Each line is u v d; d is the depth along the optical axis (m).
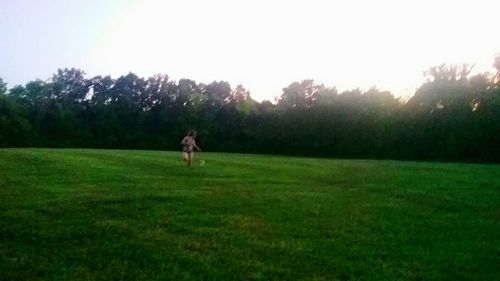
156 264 9.28
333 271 9.25
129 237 10.95
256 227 12.32
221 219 12.98
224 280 8.59
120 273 8.69
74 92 112.69
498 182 22.64
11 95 99.44
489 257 10.43
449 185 21.33
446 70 75.44
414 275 9.12
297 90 100.00
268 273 9.05
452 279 9.03
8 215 12.20
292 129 90.62
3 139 85.06
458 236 12.17
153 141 97.62
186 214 13.38
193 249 10.30
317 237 11.64
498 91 69.38
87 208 13.55
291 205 15.39
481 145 66.44
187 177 21.34
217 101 105.31
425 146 74.75
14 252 9.54
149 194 15.95
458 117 69.12
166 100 109.19
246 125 98.25
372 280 8.81
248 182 20.50
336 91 90.69
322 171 26.95
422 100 74.94
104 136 95.75
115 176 20.33
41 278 8.30
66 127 92.88
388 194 18.64
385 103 81.31
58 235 10.78
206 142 99.62
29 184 17.19
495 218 14.47
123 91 112.06
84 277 8.43
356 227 12.79
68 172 20.84
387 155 78.81
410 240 11.64
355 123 82.88
